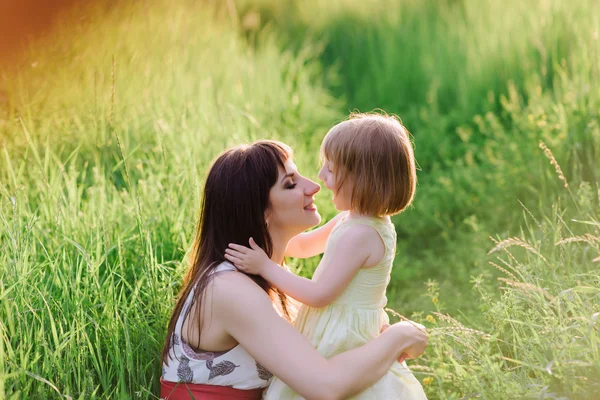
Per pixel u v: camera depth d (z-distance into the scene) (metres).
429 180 6.27
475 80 7.55
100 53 6.04
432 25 9.24
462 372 2.87
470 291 4.30
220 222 2.80
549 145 5.41
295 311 3.11
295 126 6.85
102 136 4.91
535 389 2.71
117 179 4.83
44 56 5.65
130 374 3.05
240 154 2.83
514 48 7.46
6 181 4.28
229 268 2.72
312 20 10.15
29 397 2.76
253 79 7.24
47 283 3.18
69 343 2.95
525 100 7.05
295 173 2.87
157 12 7.31
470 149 6.38
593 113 5.53
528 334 3.03
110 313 3.12
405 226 5.60
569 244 3.58
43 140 4.87
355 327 2.78
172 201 4.11
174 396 2.76
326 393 2.53
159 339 3.20
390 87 8.27
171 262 3.63
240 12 10.35
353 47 9.42
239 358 2.71
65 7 6.21
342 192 2.87
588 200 3.96
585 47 6.24
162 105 5.79
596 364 2.56
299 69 8.15
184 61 6.71
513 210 5.13
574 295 2.94
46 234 3.61
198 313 2.68
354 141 2.79
